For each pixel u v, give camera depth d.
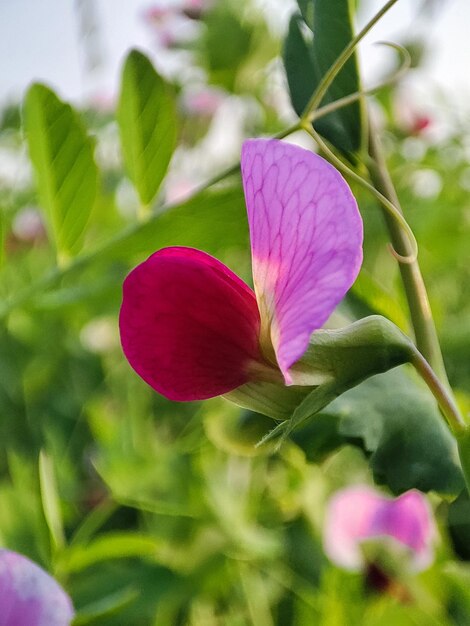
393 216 0.16
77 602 0.23
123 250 0.20
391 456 0.16
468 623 0.21
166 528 0.25
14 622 0.17
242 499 0.26
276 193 0.14
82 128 0.20
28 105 0.20
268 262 0.14
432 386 0.14
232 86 0.39
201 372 0.15
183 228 0.20
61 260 0.21
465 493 0.17
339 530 0.22
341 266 0.13
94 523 0.26
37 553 0.21
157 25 0.40
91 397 0.32
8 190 0.40
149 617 0.23
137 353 0.15
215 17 0.38
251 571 0.25
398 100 0.41
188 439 0.27
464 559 0.18
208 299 0.14
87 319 0.32
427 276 0.37
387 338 0.14
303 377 0.14
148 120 0.19
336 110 0.17
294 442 0.17
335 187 0.13
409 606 0.21
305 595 0.24
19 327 0.33
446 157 0.42
